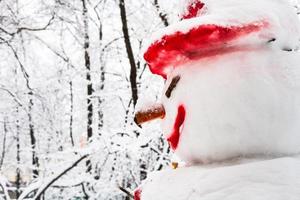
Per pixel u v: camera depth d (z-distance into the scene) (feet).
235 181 3.51
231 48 3.99
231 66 3.88
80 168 28.84
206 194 3.54
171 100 4.34
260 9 3.95
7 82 34.81
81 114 35.04
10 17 32.78
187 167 4.20
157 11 31.60
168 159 24.12
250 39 3.94
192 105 4.00
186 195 3.68
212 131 3.87
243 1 4.03
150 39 4.36
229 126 3.80
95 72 35.63
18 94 32.58
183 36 3.96
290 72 3.92
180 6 4.77
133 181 28.66
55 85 33.27
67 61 35.19
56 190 34.04
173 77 4.34
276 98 3.77
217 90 3.84
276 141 3.82
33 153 35.99
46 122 34.14
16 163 34.01
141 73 33.12
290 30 4.18
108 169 27.94
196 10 4.39
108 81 36.32
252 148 3.84
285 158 3.67
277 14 4.09
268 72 3.84
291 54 4.09
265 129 3.76
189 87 4.07
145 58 4.54
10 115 35.24
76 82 34.83
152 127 23.00
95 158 26.78
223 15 3.91
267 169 3.52
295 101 3.85
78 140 37.32
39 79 32.45
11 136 43.21
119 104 35.29
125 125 26.58
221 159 3.96
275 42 4.02
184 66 4.25
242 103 3.76
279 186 3.39
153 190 4.18
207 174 3.72
